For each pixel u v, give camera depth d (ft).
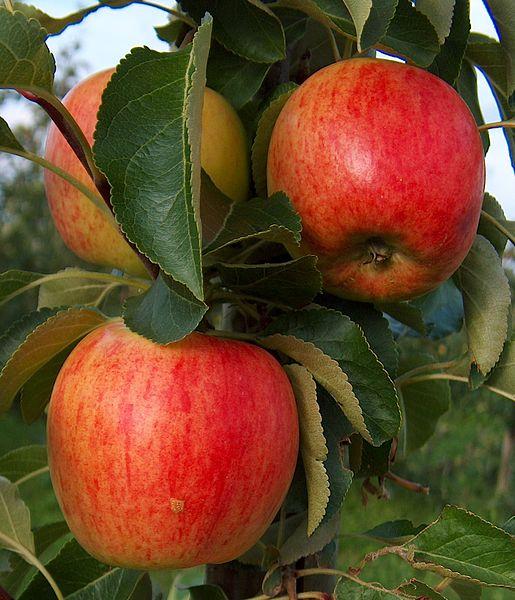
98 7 1.21
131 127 0.91
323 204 1.04
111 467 0.95
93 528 0.99
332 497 1.09
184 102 0.91
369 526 5.14
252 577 1.23
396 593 1.03
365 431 1.03
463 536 1.04
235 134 1.20
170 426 0.94
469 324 1.18
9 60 0.94
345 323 1.06
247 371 0.99
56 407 1.01
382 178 1.01
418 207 1.02
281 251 1.15
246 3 1.19
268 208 1.04
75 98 1.21
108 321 1.08
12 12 0.92
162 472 0.94
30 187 8.73
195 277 0.85
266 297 1.10
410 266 1.10
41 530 1.34
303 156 1.05
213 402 0.96
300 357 1.05
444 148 1.02
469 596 1.26
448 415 5.95
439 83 1.07
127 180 0.89
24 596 1.16
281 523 1.16
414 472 5.76
